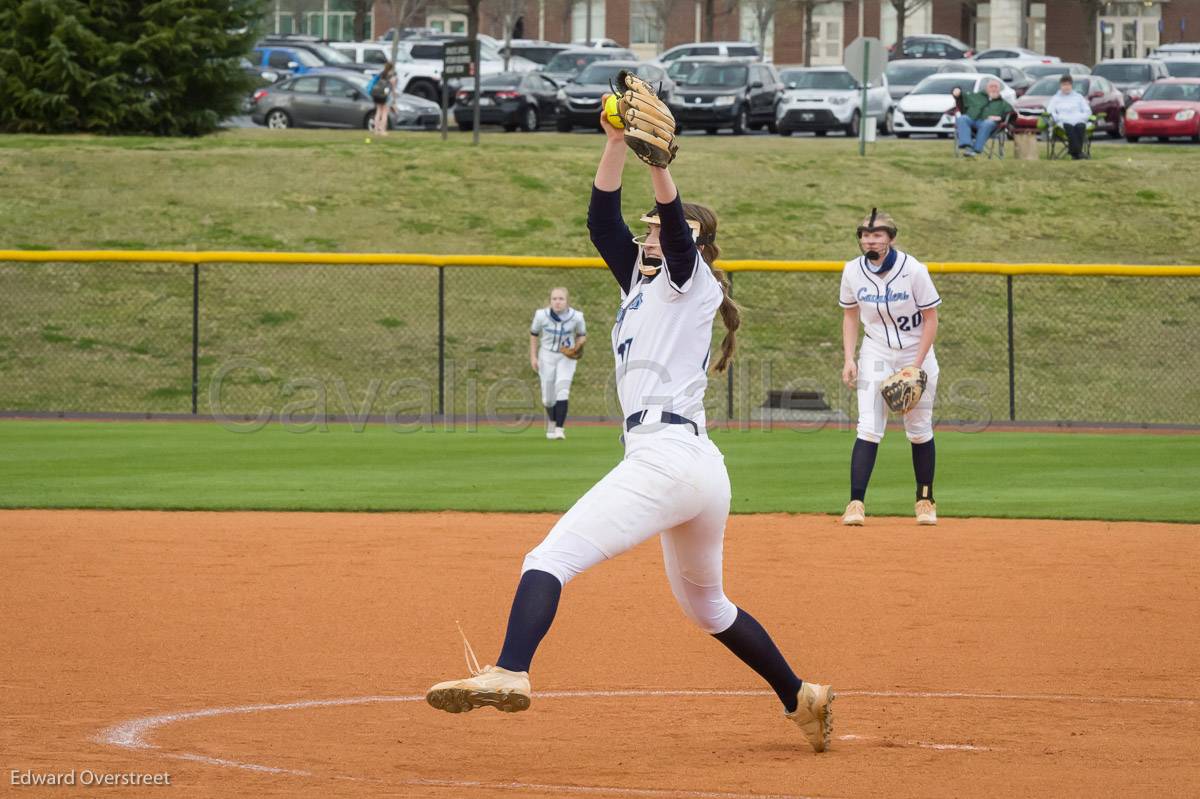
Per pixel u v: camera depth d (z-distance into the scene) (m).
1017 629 21.20
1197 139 108.38
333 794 12.30
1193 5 185.00
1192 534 30.25
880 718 15.99
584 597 23.55
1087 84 111.62
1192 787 12.89
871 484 39.12
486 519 32.41
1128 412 59.72
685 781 13.05
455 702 12.73
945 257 76.25
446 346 65.38
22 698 16.66
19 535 29.58
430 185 82.75
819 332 67.38
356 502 34.94
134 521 31.73
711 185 83.81
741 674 18.42
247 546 28.38
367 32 184.88
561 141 97.38
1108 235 79.69
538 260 58.34
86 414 56.78
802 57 184.62
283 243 74.56
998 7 180.75
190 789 12.43
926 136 111.38
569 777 13.17
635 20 188.25
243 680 17.81
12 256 57.25
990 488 38.28
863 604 23.00
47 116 90.69
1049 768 13.63
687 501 13.45
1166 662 19.14
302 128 109.94
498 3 168.00
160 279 70.19
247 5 95.88
